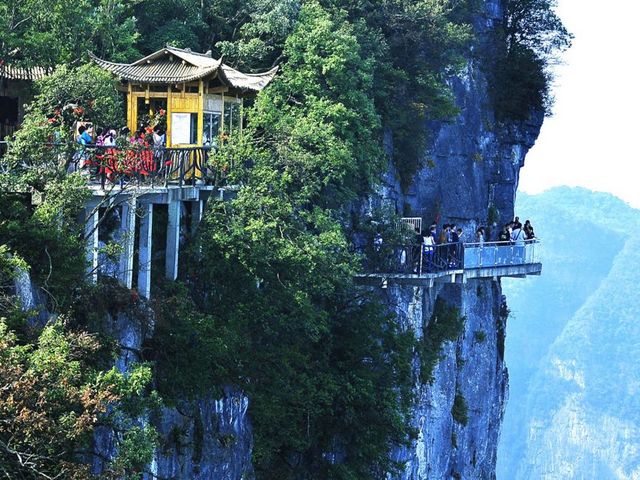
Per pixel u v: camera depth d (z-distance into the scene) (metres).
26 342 37.66
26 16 55.41
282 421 55.91
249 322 53.66
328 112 64.25
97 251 43.66
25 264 39.16
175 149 50.50
